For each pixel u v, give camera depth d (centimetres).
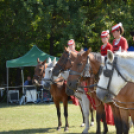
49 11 1800
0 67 2131
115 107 604
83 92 738
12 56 1897
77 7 1888
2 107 1549
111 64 517
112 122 779
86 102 751
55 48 2164
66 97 859
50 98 1730
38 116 1191
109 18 1877
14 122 1053
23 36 1931
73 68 616
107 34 709
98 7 1894
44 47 2152
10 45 1927
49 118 1134
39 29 1866
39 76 1091
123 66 512
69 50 782
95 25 1869
